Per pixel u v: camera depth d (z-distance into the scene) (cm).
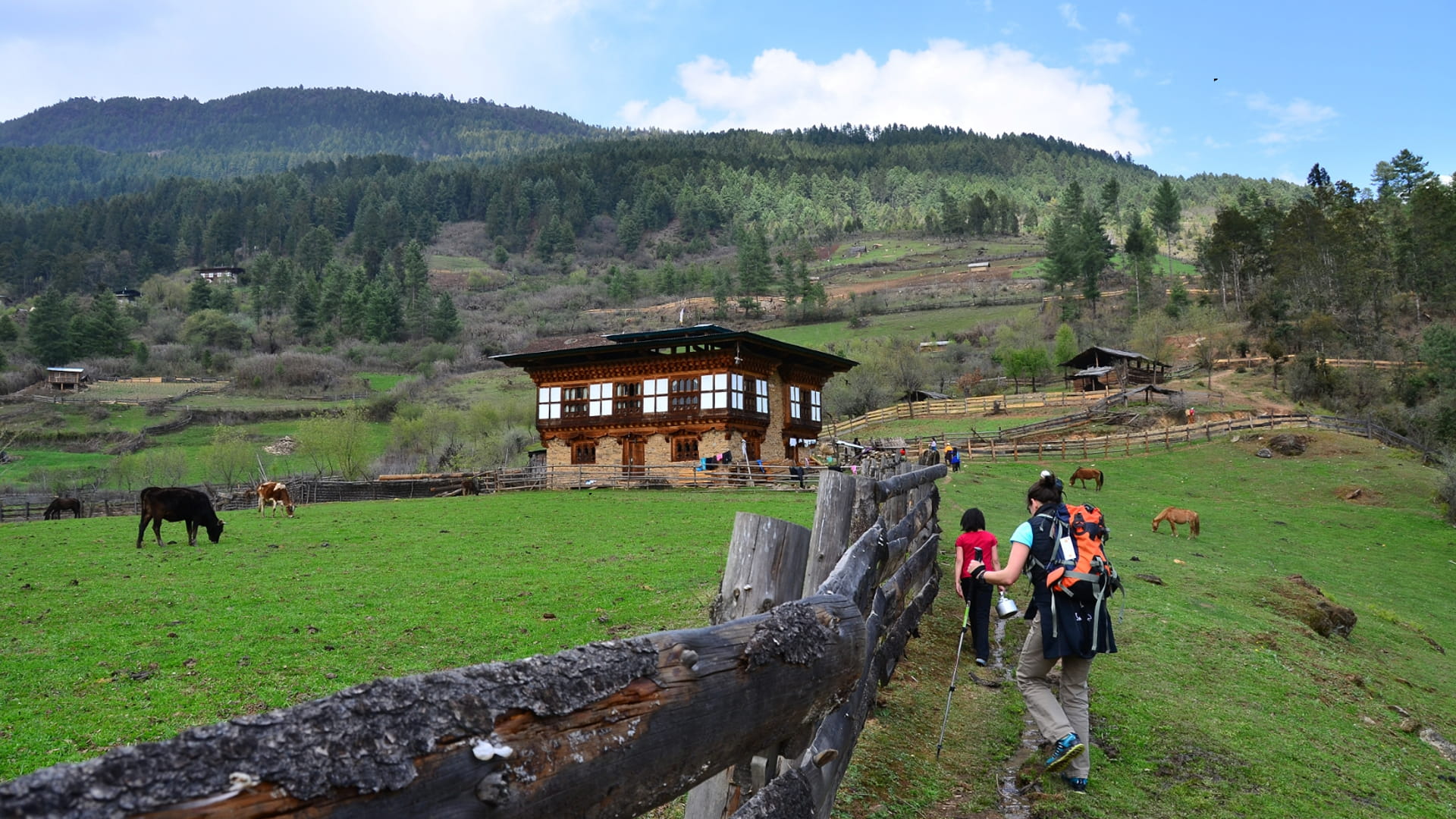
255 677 877
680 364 4453
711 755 245
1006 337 11150
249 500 4172
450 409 9538
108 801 98
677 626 1089
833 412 8194
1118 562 1881
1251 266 11962
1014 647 1033
